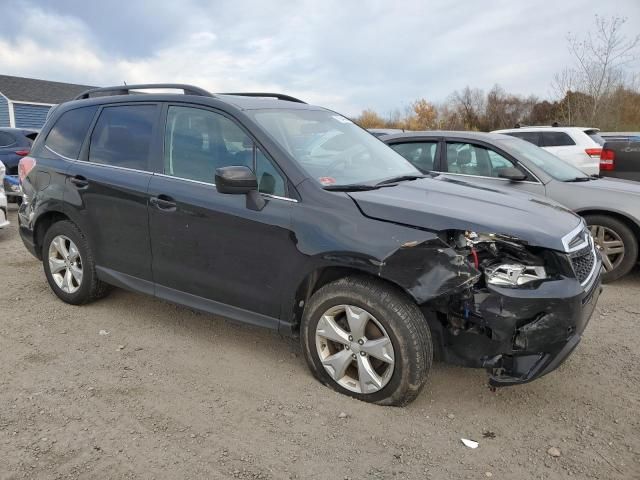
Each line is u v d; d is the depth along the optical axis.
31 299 4.96
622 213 5.48
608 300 5.21
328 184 3.39
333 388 3.35
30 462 2.63
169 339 4.13
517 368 2.94
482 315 2.88
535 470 2.65
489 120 45.66
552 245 2.96
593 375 3.64
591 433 2.97
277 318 3.48
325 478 2.57
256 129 3.58
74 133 4.67
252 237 3.44
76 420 3.00
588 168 10.40
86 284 4.57
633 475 2.62
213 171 3.72
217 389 3.37
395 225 3.02
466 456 2.75
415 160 6.66
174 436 2.87
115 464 2.63
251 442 2.83
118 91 4.57
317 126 4.09
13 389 3.33
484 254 2.98
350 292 3.12
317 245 3.17
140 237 4.05
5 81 34.16
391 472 2.62
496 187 4.07
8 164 10.80
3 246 7.25
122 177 4.13
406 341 2.98
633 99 24.66
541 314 2.88
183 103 3.99
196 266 3.77
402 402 3.11
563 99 25.69
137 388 3.37
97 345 4.00
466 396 3.34
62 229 4.64
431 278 2.88
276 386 3.41
